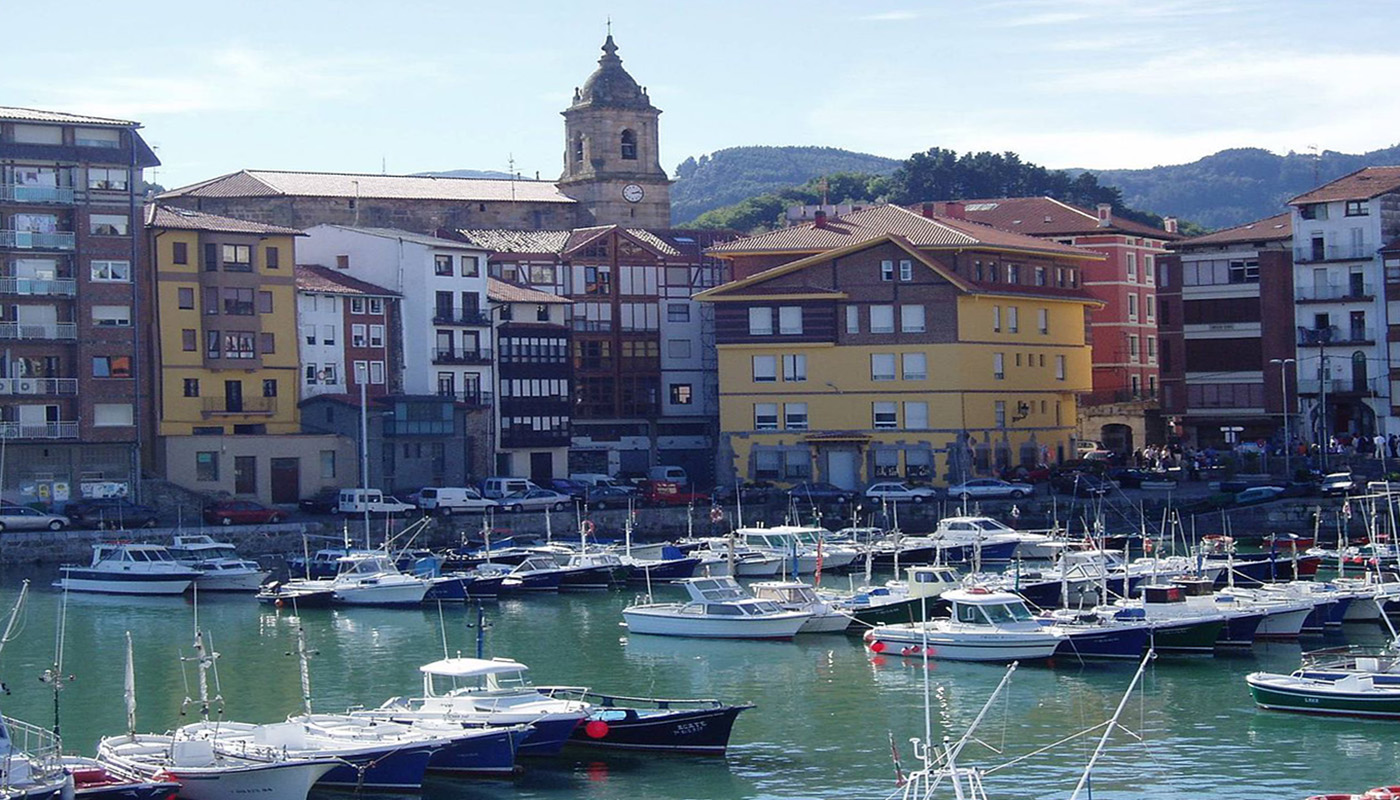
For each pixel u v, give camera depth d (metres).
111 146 137.12
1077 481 138.12
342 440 145.00
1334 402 154.75
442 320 154.62
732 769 63.59
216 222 144.88
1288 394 156.88
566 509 139.88
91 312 136.00
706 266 175.75
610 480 160.38
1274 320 157.62
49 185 134.88
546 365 160.75
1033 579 96.50
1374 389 152.00
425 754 60.47
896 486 144.00
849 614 90.38
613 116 197.50
